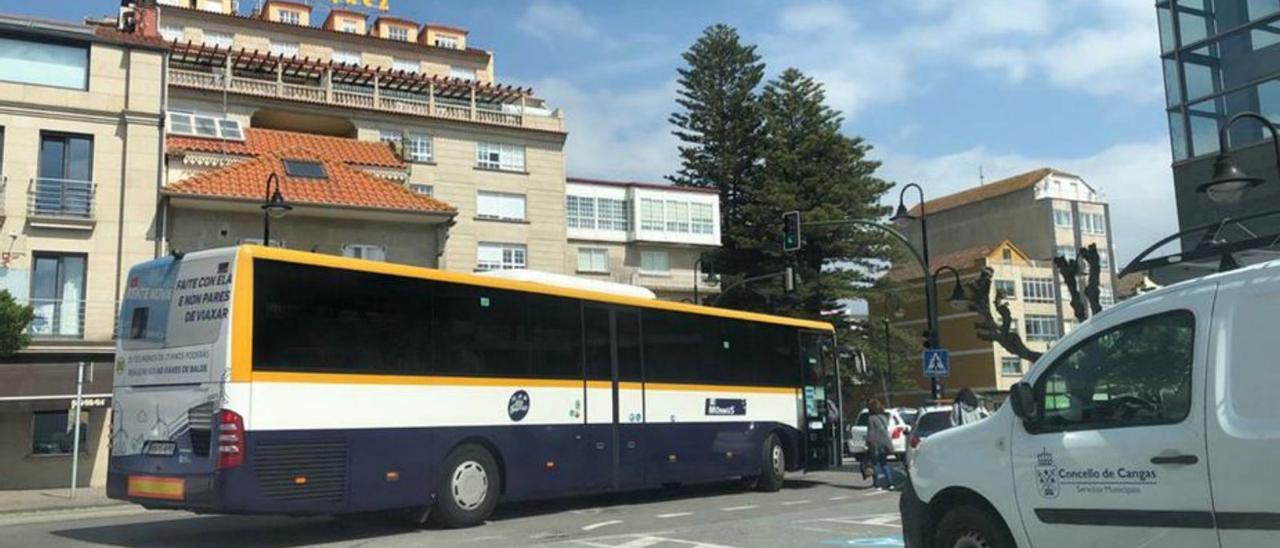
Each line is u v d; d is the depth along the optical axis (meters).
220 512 10.39
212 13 60.88
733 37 58.72
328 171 33.69
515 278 13.66
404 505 11.61
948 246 86.44
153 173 29.08
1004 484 6.57
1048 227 78.38
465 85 51.28
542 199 48.72
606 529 12.29
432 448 11.97
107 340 27.44
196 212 30.23
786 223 25.61
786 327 18.69
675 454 15.55
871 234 51.09
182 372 10.58
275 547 11.08
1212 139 24.02
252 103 44.50
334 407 10.99
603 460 14.27
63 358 26.62
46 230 27.39
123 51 29.20
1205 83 24.31
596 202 55.09
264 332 10.52
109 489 11.02
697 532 11.82
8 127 27.17
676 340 16.05
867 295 51.47
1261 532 5.14
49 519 17.23
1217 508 5.35
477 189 47.28
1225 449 5.33
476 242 46.66
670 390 15.69
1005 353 71.75
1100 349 6.25
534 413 13.35
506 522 13.16
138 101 29.12
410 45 66.81
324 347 11.02
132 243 28.42
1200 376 5.56
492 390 12.82
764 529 12.09
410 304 12.02
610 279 54.34
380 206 32.34
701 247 56.66
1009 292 73.62
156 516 15.34
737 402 17.05
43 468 25.42
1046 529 6.29
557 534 11.82
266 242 21.83
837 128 53.38
